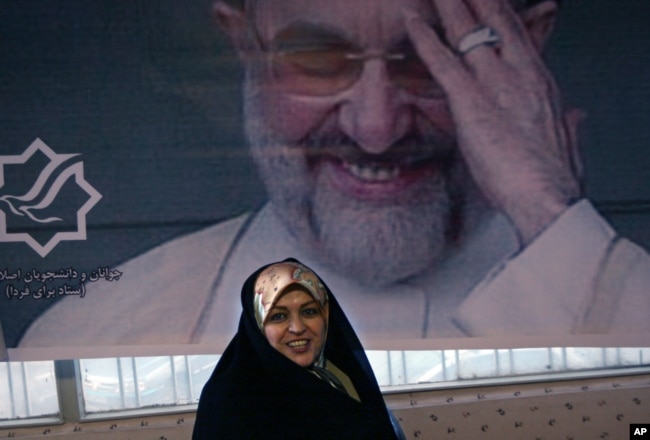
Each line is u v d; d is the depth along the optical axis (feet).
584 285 7.99
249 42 7.82
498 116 7.89
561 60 7.88
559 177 7.95
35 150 7.88
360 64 7.84
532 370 8.74
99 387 8.46
